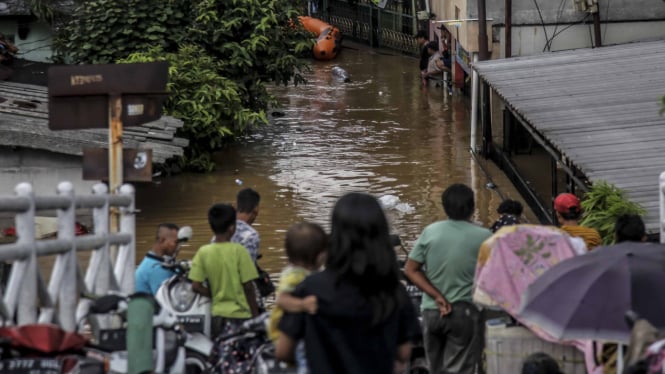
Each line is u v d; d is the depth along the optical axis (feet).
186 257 62.13
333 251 18.49
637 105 65.46
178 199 77.20
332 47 158.92
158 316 27.68
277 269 59.16
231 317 31.19
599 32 94.58
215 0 95.66
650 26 97.45
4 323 26.21
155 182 82.69
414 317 19.42
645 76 73.46
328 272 18.56
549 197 74.59
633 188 48.08
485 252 29.17
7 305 26.84
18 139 65.57
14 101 74.59
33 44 102.27
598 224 43.11
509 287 28.89
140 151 37.73
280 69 99.25
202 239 66.33
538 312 25.20
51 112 36.42
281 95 127.13
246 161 90.53
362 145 97.09
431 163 88.99
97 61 93.45
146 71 36.99
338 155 92.79
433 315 31.04
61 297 30.12
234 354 28.37
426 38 144.46
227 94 87.71
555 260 28.89
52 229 65.16
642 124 60.85
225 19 95.61
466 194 30.96
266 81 101.50
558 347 29.17
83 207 31.53
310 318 18.42
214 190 80.12
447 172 85.71
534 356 25.66
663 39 89.51
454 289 30.76
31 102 74.74
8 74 85.35
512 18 96.78
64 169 67.72
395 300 18.58
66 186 30.09
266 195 78.13
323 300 18.28
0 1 98.84
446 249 30.66
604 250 25.82
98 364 24.23
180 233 34.96
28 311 27.89
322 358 18.33
